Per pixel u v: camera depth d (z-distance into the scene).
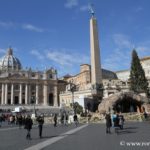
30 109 105.06
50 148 16.53
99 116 52.94
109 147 16.05
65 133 27.80
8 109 119.19
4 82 160.62
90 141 19.61
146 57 148.12
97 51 66.12
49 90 168.50
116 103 60.56
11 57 196.00
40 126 23.88
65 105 115.69
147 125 36.69
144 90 89.44
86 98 69.69
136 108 63.22
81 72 158.75
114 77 162.75
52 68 171.75
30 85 165.25
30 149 16.36
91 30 66.00
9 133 29.75
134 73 91.88
